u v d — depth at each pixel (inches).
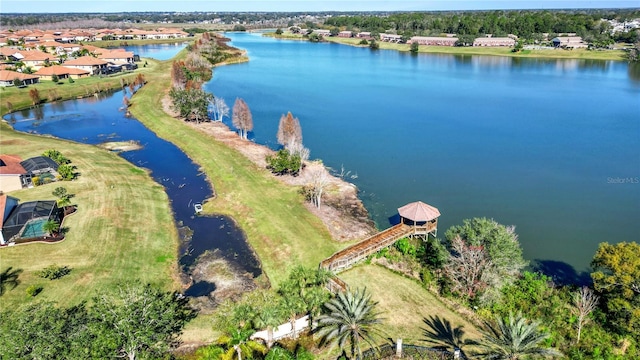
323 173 2891.2
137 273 1836.9
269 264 1953.7
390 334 1507.1
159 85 5595.5
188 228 2253.9
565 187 2751.0
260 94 5349.4
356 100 5093.5
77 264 1838.1
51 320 1225.4
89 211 2281.0
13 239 1971.0
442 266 1830.7
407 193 2667.3
